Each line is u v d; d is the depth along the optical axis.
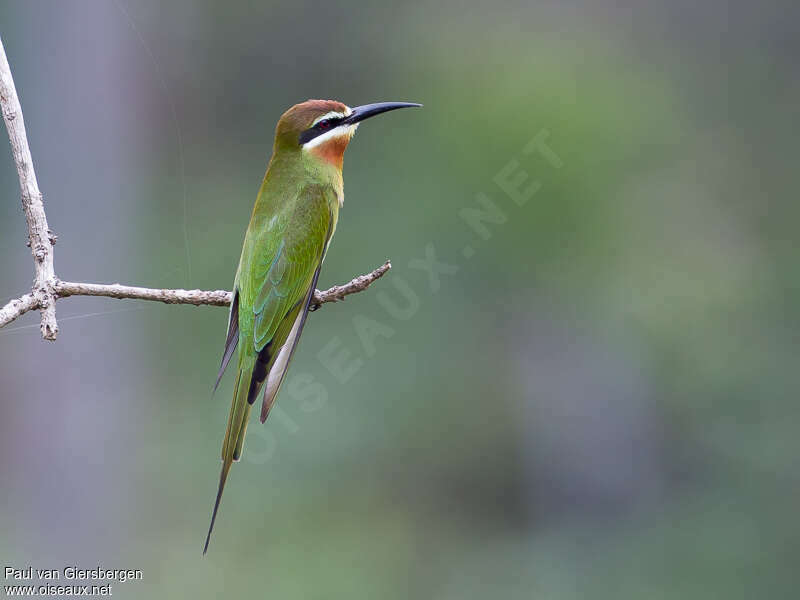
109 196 14.77
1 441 13.14
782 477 14.46
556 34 17.20
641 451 15.45
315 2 17.62
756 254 16.44
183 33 17.17
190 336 13.82
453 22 17.50
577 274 14.45
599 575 14.32
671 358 15.15
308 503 13.14
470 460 14.76
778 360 15.15
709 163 16.97
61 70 14.52
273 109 17.39
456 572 14.03
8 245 14.15
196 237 15.27
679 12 18.94
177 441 13.28
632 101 15.97
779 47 18.97
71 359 13.40
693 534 14.34
